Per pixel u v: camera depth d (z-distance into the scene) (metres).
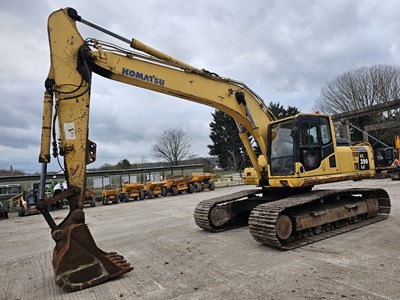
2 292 4.52
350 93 36.56
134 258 5.76
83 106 4.83
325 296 3.53
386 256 4.82
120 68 5.43
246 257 5.27
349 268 4.39
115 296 3.99
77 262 4.33
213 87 6.65
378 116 33.88
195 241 6.75
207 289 4.00
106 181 27.31
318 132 6.93
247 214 8.50
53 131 4.73
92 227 10.23
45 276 5.15
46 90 4.73
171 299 3.78
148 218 11.30
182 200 17.77
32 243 8.36
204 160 61.06
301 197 6.43
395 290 3.58
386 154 21.66
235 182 30.77
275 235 5.45
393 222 7.23
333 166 7.04
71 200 4.58
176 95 6.27
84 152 4.72
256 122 7.28
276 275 4.30
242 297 3.68
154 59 5.80
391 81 34.81
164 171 30.89
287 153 6.78
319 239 6.02
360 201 7.51
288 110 38.72
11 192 24.48
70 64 4.85
